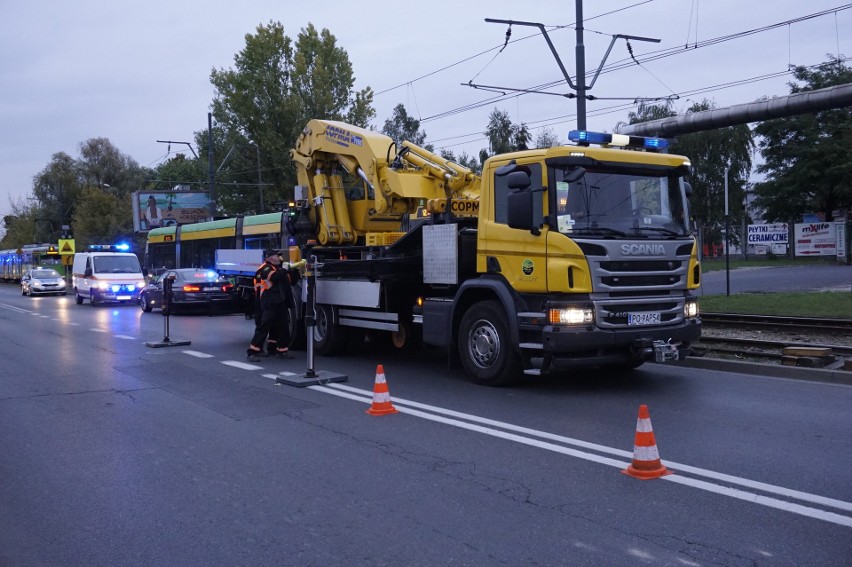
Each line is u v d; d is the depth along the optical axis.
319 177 13.54
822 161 43.25
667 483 5.32
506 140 52.94
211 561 4.21
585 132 8.80
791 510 4.71
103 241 60.19
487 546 4.29
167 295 14.38
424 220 10.59
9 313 24.53
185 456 6.38
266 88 40.88
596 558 4.07
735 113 21.17
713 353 11.24
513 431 6.95
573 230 8.27
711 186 51.50
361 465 5.99
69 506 5.18
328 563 4.13
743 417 7.29
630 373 10.09
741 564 3.95
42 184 79.00
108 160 78.38
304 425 7.40
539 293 8.46
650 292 8.59
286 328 12.30
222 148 46.44
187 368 11.34
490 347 9.11
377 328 11.27
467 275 9.67
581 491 5.20
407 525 4.66
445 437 6.80
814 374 9.39
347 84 42.16
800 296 19.39
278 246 21.05
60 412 8.28
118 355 13.03
